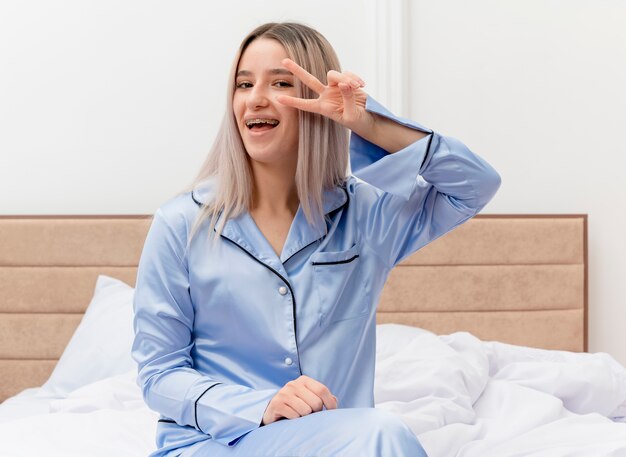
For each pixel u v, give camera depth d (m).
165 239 1.53
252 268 1.51
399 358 2.30
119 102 3.35
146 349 1.49
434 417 2.00
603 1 3.36
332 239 1.59
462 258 3.29
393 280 3.28
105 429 1.97
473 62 3.37
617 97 3.37
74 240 3.24
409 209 1.62
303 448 1.22
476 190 1.57
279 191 1.59
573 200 3.38
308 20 3.35
